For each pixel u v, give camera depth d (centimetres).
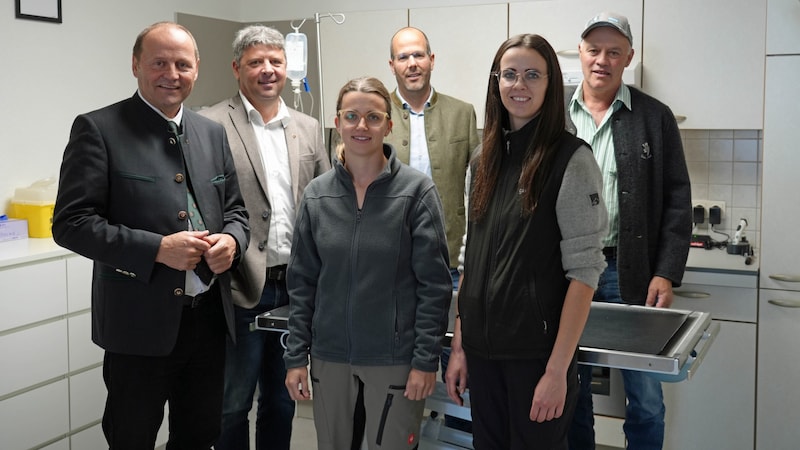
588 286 194
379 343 225
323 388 234
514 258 198
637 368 203
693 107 358
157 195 235
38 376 321
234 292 275
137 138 236
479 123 395
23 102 361
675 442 363
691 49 355
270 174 287
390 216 225
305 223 237
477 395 212
